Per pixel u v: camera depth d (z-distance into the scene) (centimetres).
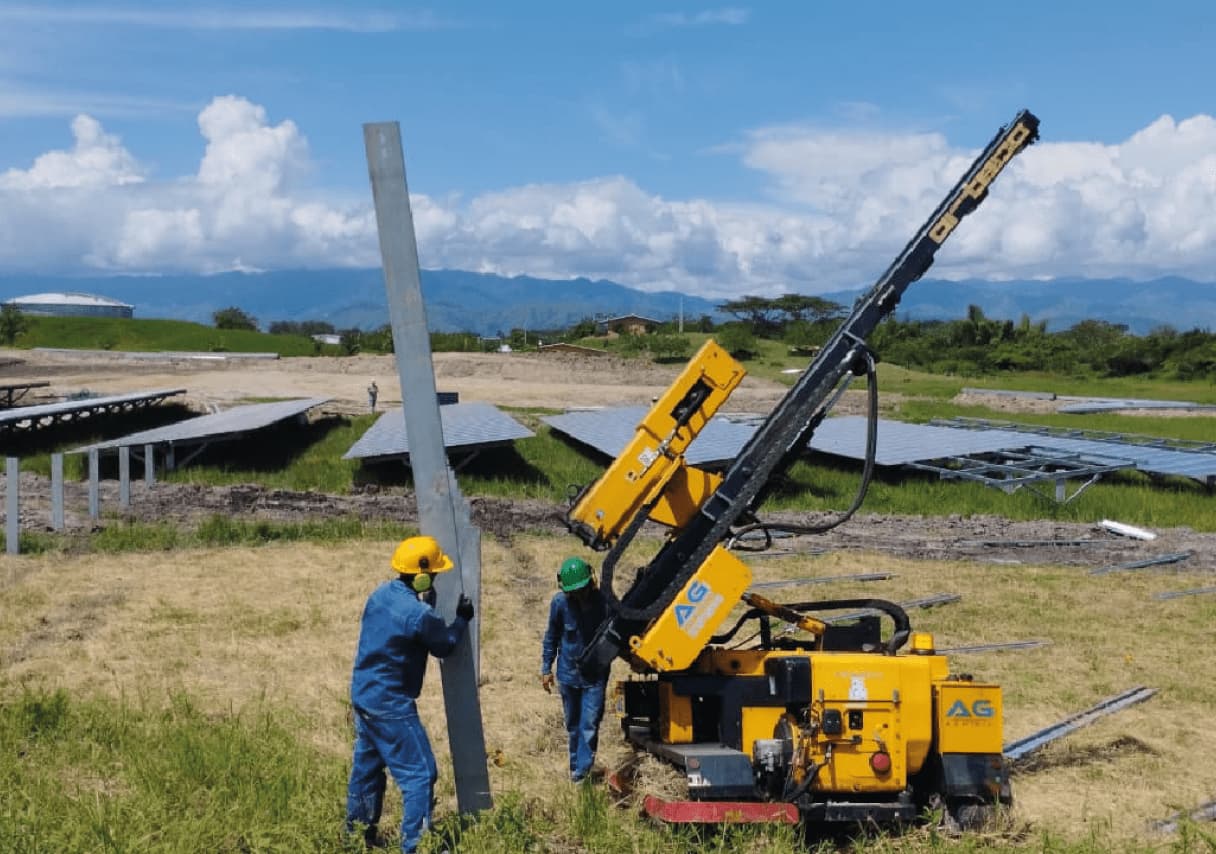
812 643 788
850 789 708
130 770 742
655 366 7462
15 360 7219
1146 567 1788
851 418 3447
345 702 975
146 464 2353
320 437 3531
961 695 721
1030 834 734
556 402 5281
